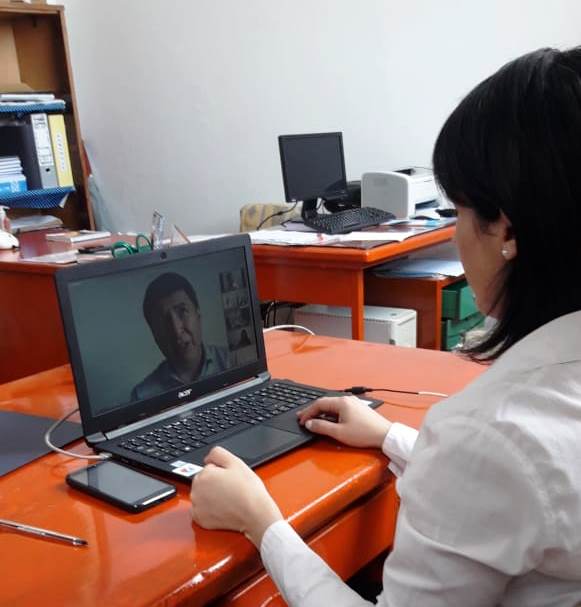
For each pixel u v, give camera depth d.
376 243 2.47
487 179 0.63
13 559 0.77
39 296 2.68
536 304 0.66
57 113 4.11
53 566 0.75
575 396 0.62
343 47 3.60
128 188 4.59
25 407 1.23
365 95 3.60
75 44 4.53
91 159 4.70
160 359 1.12
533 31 3.18
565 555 0.60
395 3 3.43
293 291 2.59
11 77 4.21
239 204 4.14
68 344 1.00
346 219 2.84
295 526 0.83
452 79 3.38
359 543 0.98
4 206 3.90
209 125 4.13
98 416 1.03
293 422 1.09
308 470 0.95
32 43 4.12
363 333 2.50
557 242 0.62
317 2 3.61
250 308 1.28
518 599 0.65
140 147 4.45
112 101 4.49
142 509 0.86
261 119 3.94
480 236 0.68
